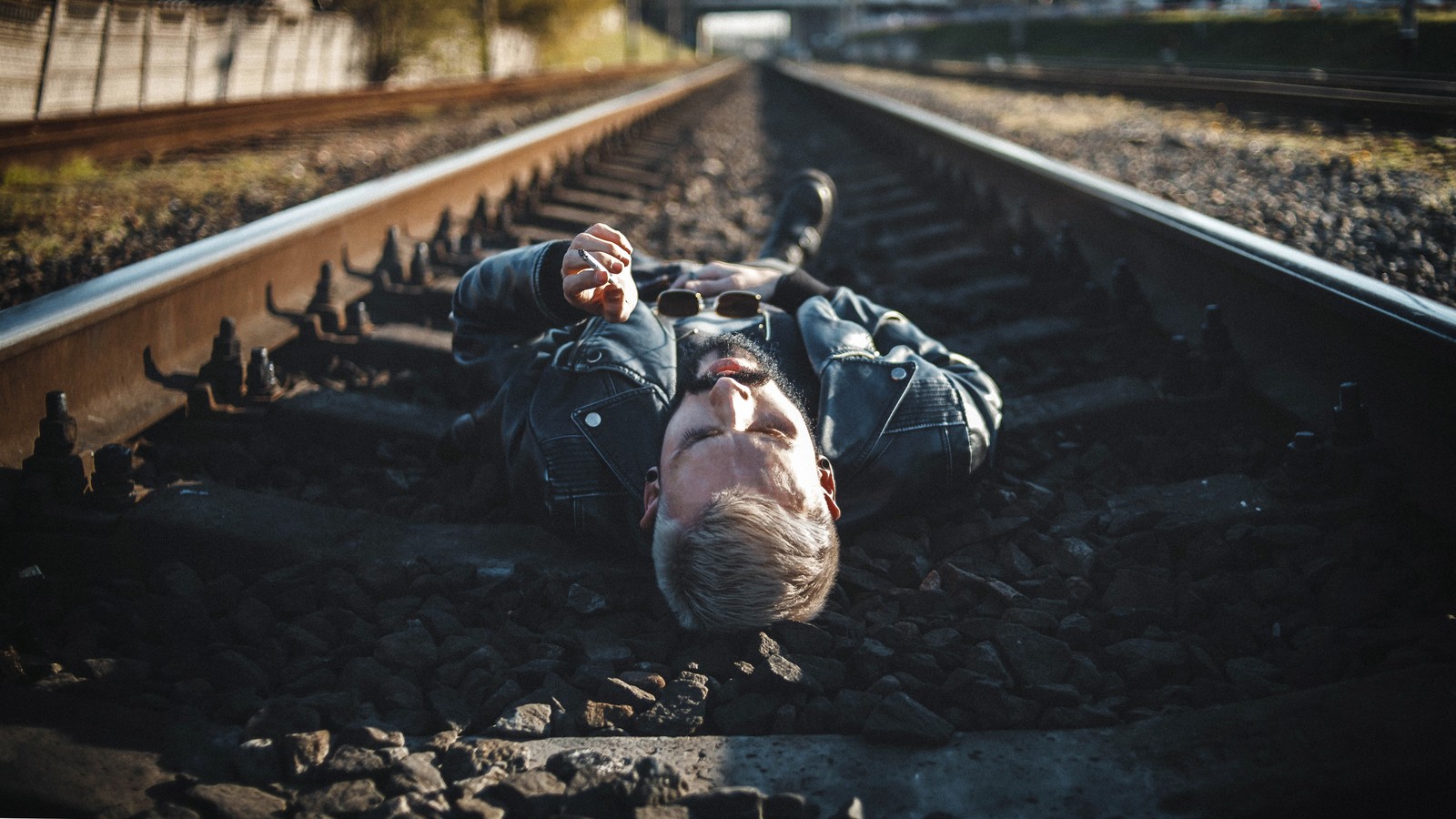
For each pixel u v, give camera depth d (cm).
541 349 237
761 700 171
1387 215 452
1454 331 216
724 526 160
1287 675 176
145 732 157
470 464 263
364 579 205
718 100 1861
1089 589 204
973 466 224
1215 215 476
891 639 186
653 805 142
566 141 754
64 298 242
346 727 162
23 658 175
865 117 1005
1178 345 287
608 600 201
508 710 168
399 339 329
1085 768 151
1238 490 235
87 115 778
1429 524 216
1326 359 263
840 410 213
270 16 1543
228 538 214
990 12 6075
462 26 2305
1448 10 1758
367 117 1112
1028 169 488
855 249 488
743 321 233
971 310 388
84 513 212
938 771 152
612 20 4934
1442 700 154
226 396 276
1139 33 3225
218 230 470
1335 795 141
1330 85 1253
